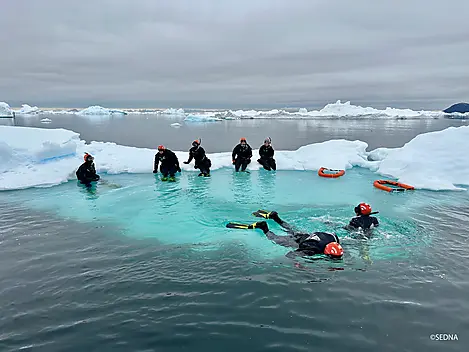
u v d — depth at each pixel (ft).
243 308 11.36
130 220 21.15
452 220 20.77
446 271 13.93
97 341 9.75
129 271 14.06
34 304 11.60
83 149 39.99
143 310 11.25
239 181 32.99
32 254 15.75
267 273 13.88
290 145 67.46
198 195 27.50
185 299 11.91
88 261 15.03
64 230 19.20
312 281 13.17
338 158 41.04
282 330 10.23
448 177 31.55
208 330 10.24
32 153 33.71
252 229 19.26
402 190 28.86
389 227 19.49
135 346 9.57
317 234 16.61
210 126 130.62
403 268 14.24
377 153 43.70
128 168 37.06
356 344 9.61
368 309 11.27
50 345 9.57
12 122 138.62
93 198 26.40
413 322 10.57
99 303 11.67
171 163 34.42
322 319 10.75
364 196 27.17
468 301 11.70
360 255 15.61
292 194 27.91
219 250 16.34
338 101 190.70
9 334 10.03
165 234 18.65
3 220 20.95
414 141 37.68
